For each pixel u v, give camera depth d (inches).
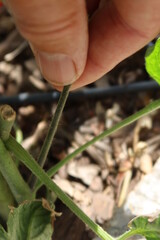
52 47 6.7
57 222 10.6
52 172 8.9
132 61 14.2
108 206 11.3
